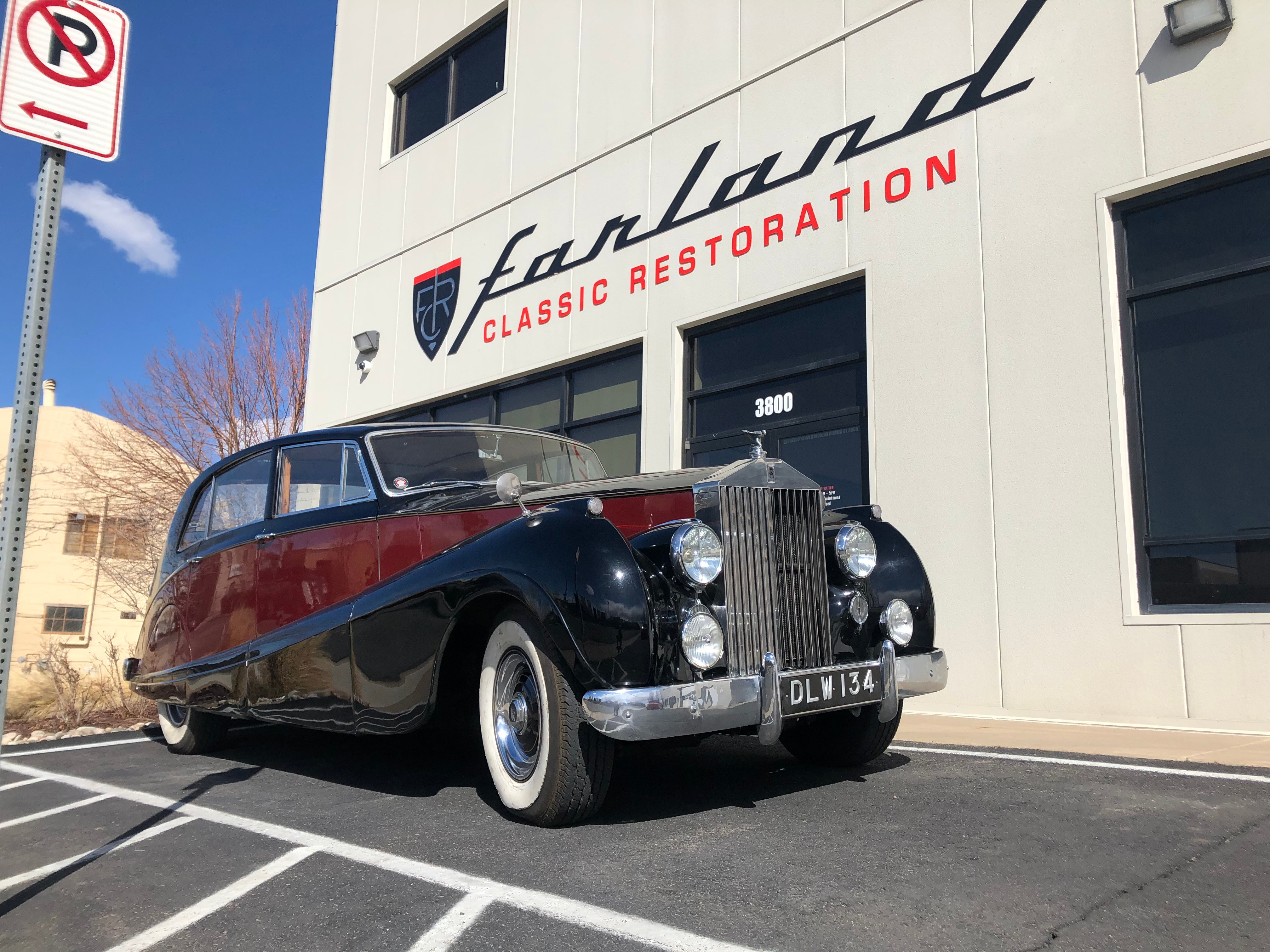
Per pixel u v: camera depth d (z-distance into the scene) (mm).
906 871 2221
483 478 4184
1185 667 4715
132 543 13883
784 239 6875
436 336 10219
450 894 2184
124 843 2844
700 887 2158
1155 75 5184
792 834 2592
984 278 5727
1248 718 4496
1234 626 4578
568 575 2654
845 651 3168
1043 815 2713
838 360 6504
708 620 2703
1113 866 2215
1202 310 4996
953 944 1781
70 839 2961
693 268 7512
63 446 16172
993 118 5816
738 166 7285
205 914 2154
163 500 13805
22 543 2100
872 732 3426
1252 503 4711
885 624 3213
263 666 3842
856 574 3189
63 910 2244
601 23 8727
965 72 5988
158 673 4695
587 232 8539
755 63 7270
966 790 3105
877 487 6047
